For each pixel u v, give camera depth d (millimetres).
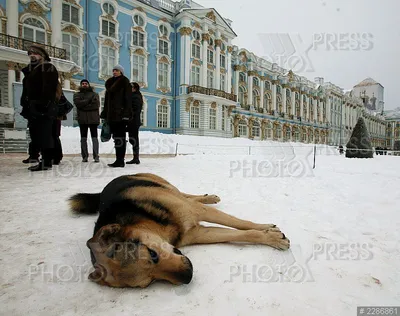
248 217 2281
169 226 1529
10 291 1144
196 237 1672
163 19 26594
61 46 19906
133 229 1313
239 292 1172
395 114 67625
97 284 1221
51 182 3713
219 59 30344
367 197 3203
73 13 20734
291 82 43312
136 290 1188
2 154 8312
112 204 1531
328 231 1968
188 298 1129
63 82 18734
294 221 2193
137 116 6312
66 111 5613
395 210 2586
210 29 29234
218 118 30188
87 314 1007
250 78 35969
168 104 27766
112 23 23078
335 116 53438
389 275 1334
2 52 15664
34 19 18719
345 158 13031
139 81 25359
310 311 1050
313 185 4066
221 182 4125
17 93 10867
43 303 1069
